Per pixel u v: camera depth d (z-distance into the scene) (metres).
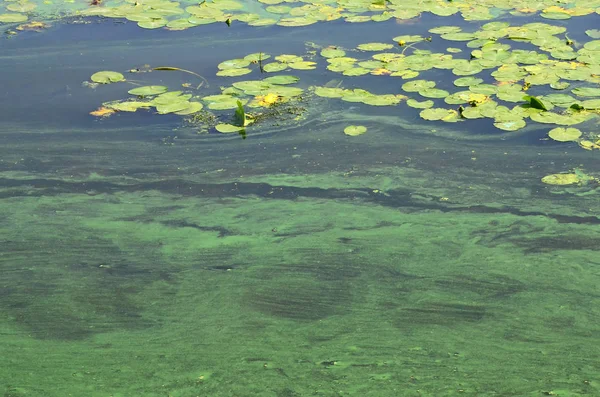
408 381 2.87
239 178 4.35
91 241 3.86
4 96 5.25
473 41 5.78
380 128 4.81
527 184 4.21
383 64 5.49
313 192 4.22
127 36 6.20
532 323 3.21
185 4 6.82
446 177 4.30
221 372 2.94
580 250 3.69
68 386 2.87
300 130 4.81
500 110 4.82
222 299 3.42
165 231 3.94
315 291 3.46
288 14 6.55
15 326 3.25
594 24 6.14
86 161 4.54
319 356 3.03
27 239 3.87
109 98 5.18
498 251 3.71
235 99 5.09
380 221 3.97
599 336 3.11
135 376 2.92
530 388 2.81
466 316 3.27
